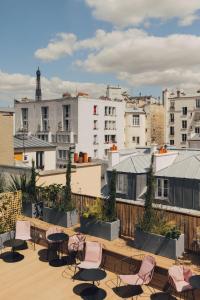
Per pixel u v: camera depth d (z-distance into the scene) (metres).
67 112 66.69
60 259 12.89
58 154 66.19
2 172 20.86
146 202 12.46
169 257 11.65
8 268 12.23
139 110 84.00
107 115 69.94
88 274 10.45
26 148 35.22
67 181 15.41
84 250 12.41
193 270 10.73
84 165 21.80
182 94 89.94
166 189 25.16
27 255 13.34
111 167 27.94
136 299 10.09
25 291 10.70
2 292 10.66
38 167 36.38
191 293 9.87
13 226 15.11
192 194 23.72
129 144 79.75
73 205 15.58
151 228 12.23
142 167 26.59
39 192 16.78
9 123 26.81
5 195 14.85
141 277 10.30
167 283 10.44
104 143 69.12
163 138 90.06
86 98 65.69
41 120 70.56
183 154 27.91
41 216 16.59
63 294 10.47
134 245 12.60
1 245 14.04
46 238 13.20
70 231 14.56
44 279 11.42
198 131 84.12
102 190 28.22
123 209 13.80
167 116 89.50
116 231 13.60
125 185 26.61
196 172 24.25
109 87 83.19
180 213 12.26
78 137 64.69
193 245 11.98
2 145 26.33
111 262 12.02
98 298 10.11
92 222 13.92
